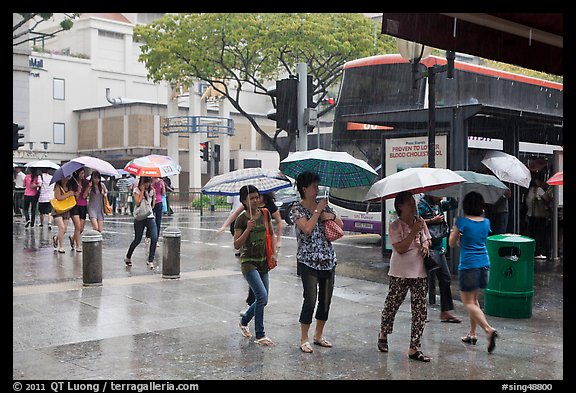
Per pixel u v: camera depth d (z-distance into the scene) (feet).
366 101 54.54
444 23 12.25
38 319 25.57
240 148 161.48
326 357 21.07
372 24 88.17
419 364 20.40
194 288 33.14
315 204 21.65
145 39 88.22
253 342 22.79
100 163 45.27
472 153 50.08
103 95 164.96
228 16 83.30
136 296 30.68
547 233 46.01
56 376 18.62
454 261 37.96
